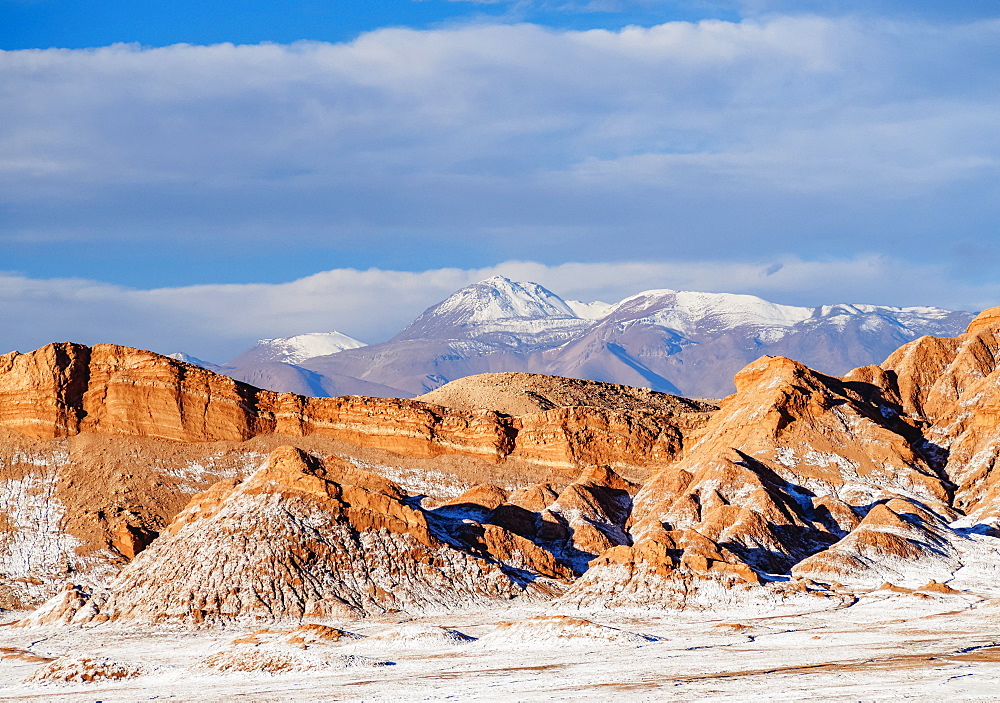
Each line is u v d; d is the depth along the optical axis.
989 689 122.62
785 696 125.56
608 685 140.88
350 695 143.75
